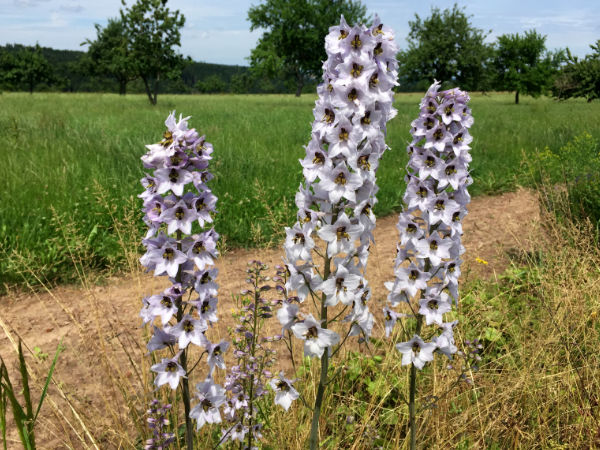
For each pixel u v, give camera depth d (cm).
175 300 221
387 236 822
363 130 225
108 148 1153
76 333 487
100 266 652
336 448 318
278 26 6225
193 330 220
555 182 921
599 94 1983
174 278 223
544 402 349
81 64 7506
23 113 2216
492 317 467
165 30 3819
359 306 243
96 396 387
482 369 383
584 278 466
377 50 229
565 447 313
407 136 1709
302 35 6062
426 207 273
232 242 754
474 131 1897
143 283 598
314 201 238
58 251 642
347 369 387
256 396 296
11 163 955
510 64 5316
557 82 2058
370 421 333
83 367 427
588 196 716
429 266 284
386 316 292
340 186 225
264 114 2819
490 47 5088
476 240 751
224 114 2758
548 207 683
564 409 343
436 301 279
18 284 592
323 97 231
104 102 3609
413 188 276
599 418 319
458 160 271
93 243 667
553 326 395
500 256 645
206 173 226
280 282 270
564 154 961
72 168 934
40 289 592
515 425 324
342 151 222
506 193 1086
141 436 320
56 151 1104
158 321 455
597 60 1986
